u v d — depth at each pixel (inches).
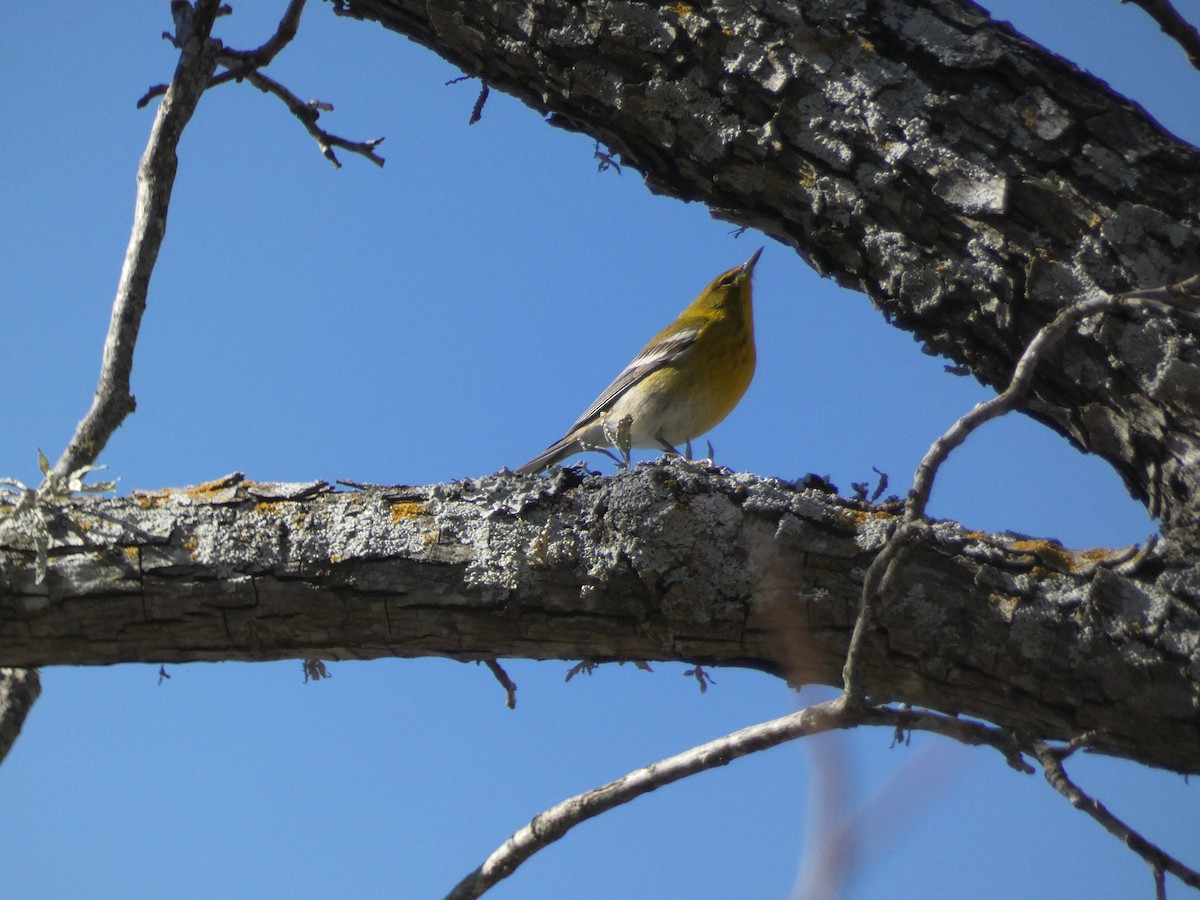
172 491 303.3
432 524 294.5
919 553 278.1
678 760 263.9
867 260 327.0
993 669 273.4
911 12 320.2
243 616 290.8
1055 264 294.7
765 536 283.7
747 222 350.0
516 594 288.2
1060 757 253.6
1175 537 275.3
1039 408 311.1
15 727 317.4
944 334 319.0
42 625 289.7
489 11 358.3
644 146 351.6
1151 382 283.9
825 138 319.9
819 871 133.3
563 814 270.7
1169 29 287.0
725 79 330.6
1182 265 286.0
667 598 284.0
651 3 338.0
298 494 301.6
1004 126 304.3
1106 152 297.1
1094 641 268.5
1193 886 234.8
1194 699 262.4
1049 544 283.3
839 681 285.6
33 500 294.4
